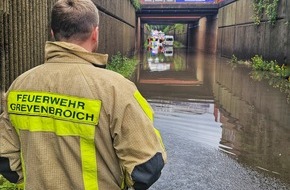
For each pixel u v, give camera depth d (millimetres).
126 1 30766
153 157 1804
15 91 1949
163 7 45656
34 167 1863
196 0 45156
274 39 22469
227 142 7363
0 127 2031
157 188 5137
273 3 22234
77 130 1808
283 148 7043
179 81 17391
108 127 1809
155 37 70812
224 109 10672
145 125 1834
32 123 1872
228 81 17531
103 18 17391
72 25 1888
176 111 10297
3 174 2059
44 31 8531
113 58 20984
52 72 1896
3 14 6512
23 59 7359
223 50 39688
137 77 18734
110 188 1860
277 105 11352
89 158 1814
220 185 5297
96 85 1831
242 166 6051
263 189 5219
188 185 5273
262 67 23109
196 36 66562
